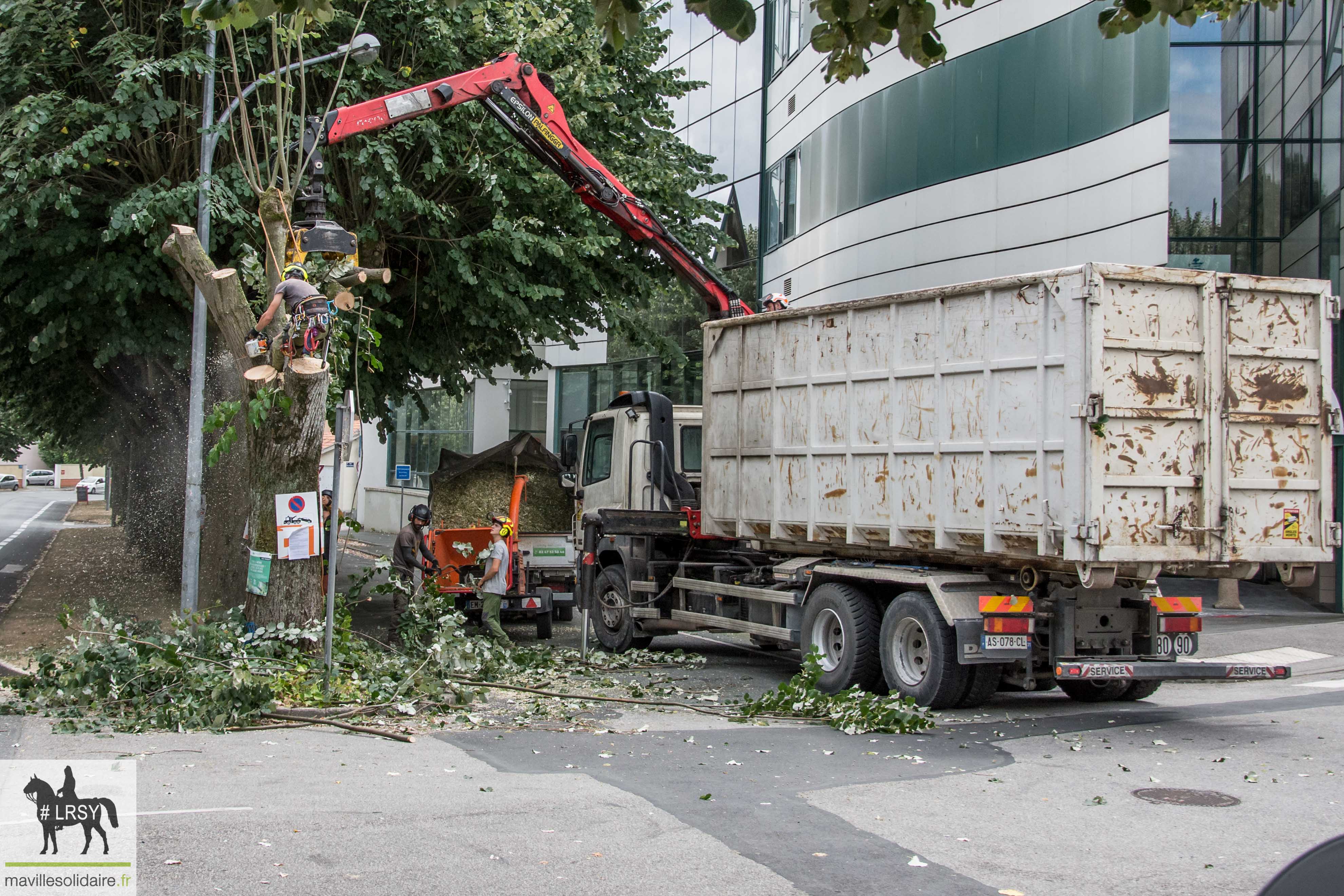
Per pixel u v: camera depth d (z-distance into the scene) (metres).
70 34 13.27
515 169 15.40
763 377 11.90
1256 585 18.98
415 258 16.38
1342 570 17.03
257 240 13.96
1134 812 6.40
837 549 11.13
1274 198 17.33
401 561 12.95
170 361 15.75
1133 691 10.73
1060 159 17.11
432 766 7.27
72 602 17.12
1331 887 2.18
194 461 12.10
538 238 14.89
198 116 13.84
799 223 24.12
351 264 10.48
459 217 15.65
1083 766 7.61
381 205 14.34
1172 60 17.50
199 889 4.75
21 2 13.03
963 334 9.56
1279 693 11.41
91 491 74.44
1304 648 13.97
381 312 15.45
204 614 9.66
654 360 29.22
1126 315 8.65
